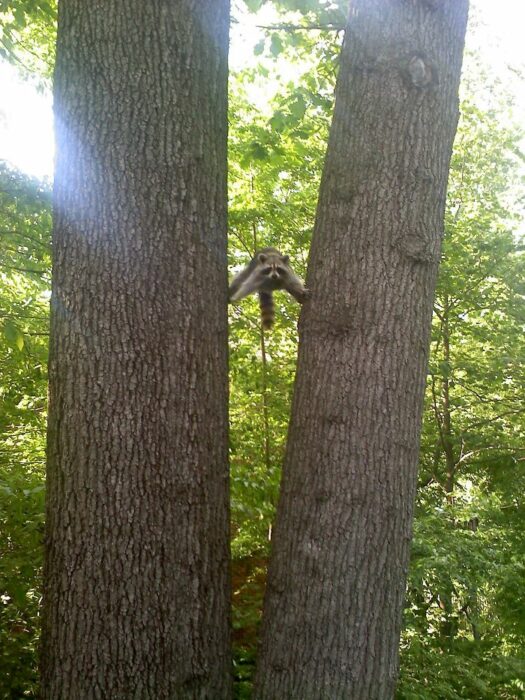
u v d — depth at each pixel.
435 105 3.84
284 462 3.82
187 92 3.67
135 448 3.41
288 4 5.99
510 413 11.25
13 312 7.35
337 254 3.78
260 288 6.38
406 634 6.66
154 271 3.53
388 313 3.66
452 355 11.43
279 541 3.65
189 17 3.69
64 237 3.61
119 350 3.46
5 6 6.61
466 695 6.02
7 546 5.23
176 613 3.39
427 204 3.79
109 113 3.56
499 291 10.63
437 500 10.07
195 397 3.57
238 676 4.62
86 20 3.61
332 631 3.41
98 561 3.34
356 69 3.93
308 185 9.73
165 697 3.32
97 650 3.29
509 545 8.75
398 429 3.62
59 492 3.47
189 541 3.47
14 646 5.05
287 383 8.98
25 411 7.99
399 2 3.84
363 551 3.48
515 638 8.36
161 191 3.57
